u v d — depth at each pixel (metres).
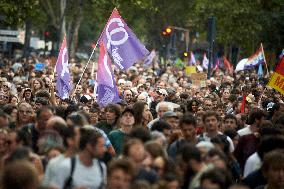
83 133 21.56
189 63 104.94
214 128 28.19
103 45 37.31
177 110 35.06
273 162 22.61
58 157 21.52
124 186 19.00
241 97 47.75
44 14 130.25
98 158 22.11
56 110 30.22
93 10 132.62
